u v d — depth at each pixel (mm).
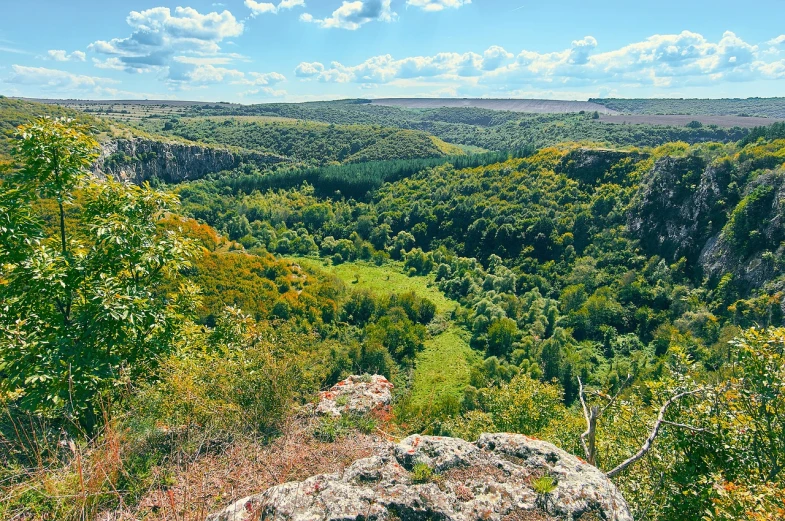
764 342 7195
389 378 40969
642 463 8062
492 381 38156
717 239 52062
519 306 55844
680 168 61062
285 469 5242
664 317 49250
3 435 5324
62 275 7000
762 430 6824
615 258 61125
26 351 6922
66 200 7797
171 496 3945
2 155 41281
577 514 3938
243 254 57469
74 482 4332
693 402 7746
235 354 8039
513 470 4512
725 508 5770
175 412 6043
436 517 3918
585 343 48781
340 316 52594
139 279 8539
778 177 48406
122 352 7547
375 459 4684
